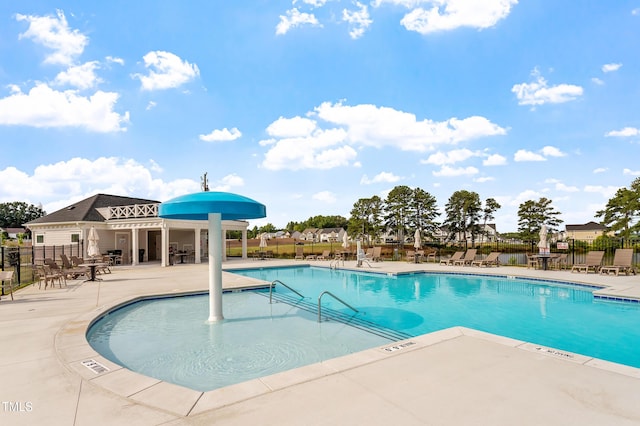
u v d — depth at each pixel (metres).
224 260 27.61
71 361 5.00
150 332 7.69
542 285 14.27
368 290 13.72
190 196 8.09
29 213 99.19
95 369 4.68
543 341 7.19
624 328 8.12
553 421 3.17
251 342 6.95
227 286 13.02
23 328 7.00
